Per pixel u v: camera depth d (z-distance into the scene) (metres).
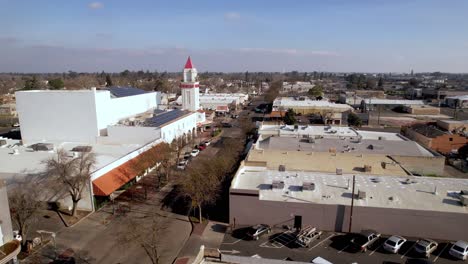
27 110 61.28
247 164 44.66
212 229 35.97
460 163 62.22
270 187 38.38
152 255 30.36
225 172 46.66
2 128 99.31
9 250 22.72
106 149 54.88
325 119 97.81
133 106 77.69
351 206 33.84
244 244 32.72
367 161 45.94
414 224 33.09
